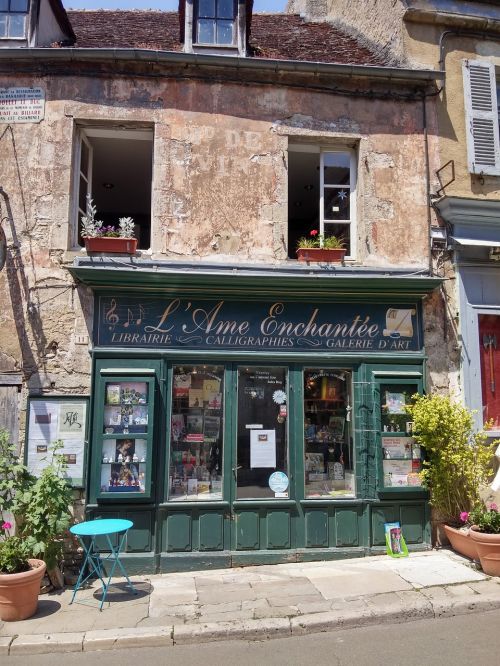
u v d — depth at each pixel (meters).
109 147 8.06
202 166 7.34
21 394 6.79
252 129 7.49
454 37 8.26
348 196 7.91
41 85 7.24
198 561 6.61
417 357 7.36
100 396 6.72
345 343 7.31
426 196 7.76
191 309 7.08
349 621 5.06
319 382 7.31
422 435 6.91
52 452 6.66
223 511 6.80
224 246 7.26
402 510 7.11
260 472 6.99
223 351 7.04
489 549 6.06
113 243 7.05
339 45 9.48
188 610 5.34
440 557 6.79
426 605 5.27
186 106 7.41
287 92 7.62
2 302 6.90
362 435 7.16
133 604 5.51
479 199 7.54
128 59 7.25
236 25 7.86
